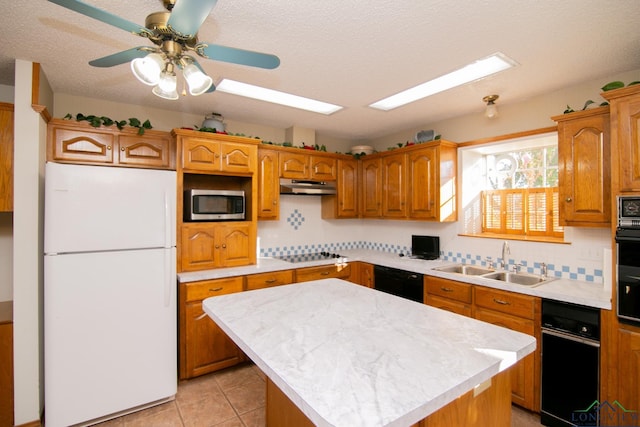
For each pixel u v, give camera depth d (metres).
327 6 1.55
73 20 1.66
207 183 3.34
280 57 2.06
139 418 2.20
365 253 4.09
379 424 0.79
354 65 2.17
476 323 1.49
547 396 2.13
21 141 2.07
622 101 1.88
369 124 3.67
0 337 2.04
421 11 1.58
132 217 2.23
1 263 2.46
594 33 1.76
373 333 1.37
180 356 2.63
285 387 0.98
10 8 1.55
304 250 4.04
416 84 2.49
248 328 1.42
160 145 2.79
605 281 2.26
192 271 2.81
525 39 1.83
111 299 2.16
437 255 3.50
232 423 2.16
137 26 1.24
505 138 2.94
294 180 3.59
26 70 2.08
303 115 3.32
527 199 3.04
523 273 2.78
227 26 1.71
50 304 1.98
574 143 2.23
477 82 2.46
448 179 3.25
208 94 2.72
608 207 2.08
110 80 2.43
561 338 2.08
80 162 2.48
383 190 3.80
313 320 1.53
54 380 1.99
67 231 2.03
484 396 1.24
